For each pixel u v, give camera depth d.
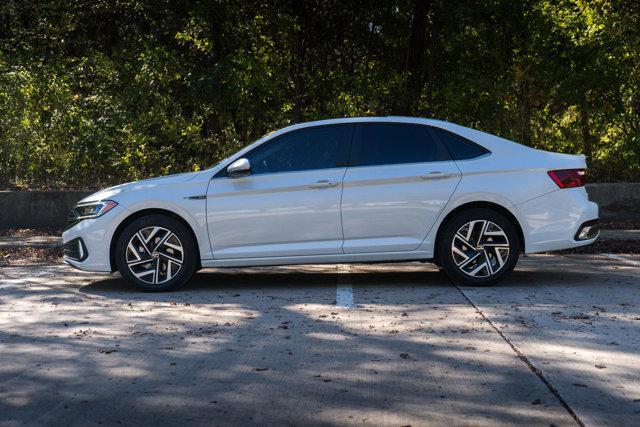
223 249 7.77
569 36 14.01
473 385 4.46
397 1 14.61
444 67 15.00
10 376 4.76
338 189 7.72
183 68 13.66
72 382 4.61
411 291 7.63
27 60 14.90
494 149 7.87
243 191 7.73
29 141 13.78
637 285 7.84
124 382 4.60
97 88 14.21
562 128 14.21
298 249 7.74
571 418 3.89
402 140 7.91
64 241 8.12
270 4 13.77
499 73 14.41
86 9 15.98
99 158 13.75
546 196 7.76
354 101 13.93
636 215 13.24
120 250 7.75
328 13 14.45
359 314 6.51
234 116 13.73
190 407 4.12
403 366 4.87
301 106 13.97
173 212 7.78
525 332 5.74
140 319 6.42
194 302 7.19
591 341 5.45
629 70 13.75
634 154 14.02
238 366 4.92
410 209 7.73
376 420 3.88
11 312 6.78
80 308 6.94
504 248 7.75
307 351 5.28
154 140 13.62
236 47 13.78
